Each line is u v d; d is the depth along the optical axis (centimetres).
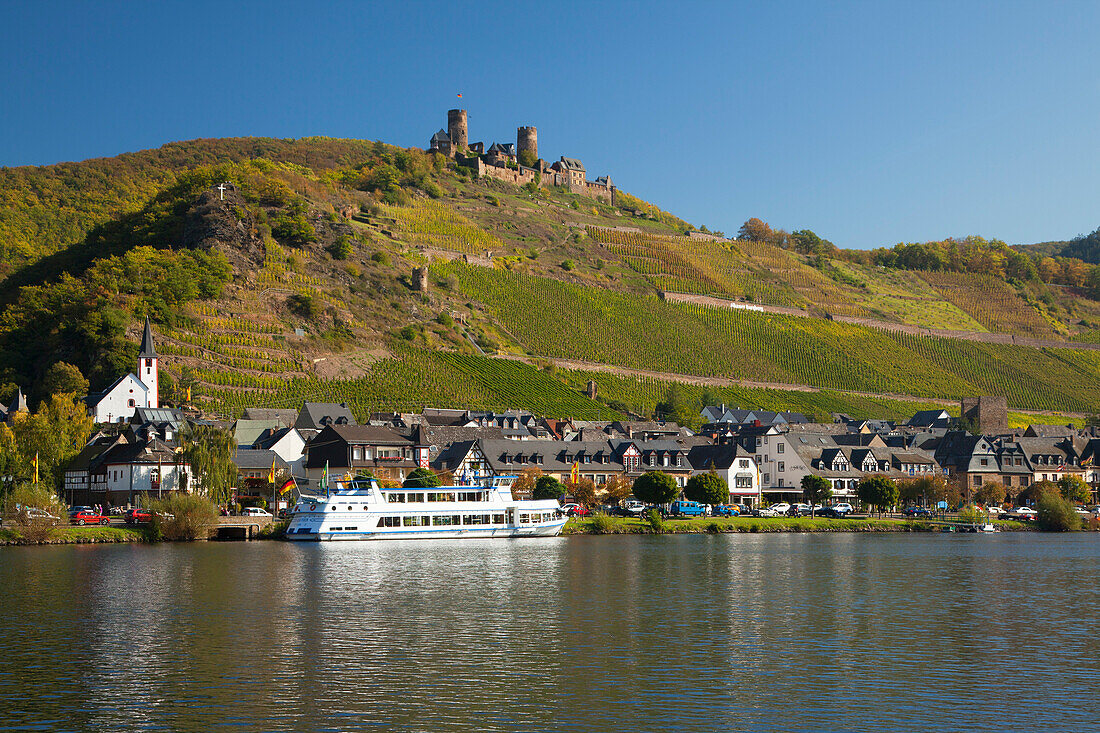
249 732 3581
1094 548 10681
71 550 9638
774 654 4878
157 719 3731
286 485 12450
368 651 4912
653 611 6131
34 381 19200
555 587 7150
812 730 3653
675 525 12550
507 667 4578
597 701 4006
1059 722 3756
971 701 4034
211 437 11781
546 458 14912
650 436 17650
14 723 3681
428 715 3794
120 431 14425
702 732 3619
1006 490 16125
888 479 14400
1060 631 5525
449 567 8362
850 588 7188
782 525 13025
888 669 4572
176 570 7975
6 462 12775
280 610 6103
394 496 11094
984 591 7062
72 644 5044
